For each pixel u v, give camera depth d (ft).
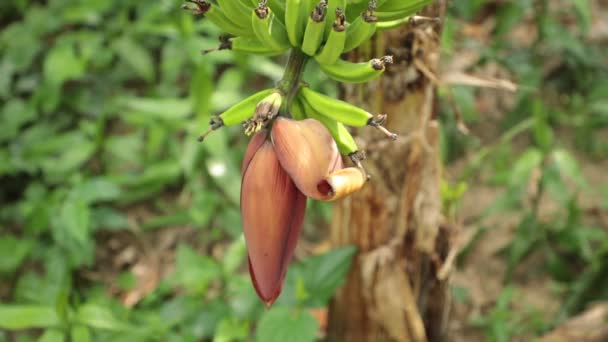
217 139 11.07
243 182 4.92
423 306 7.27
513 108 12.85
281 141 4.81
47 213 10.95
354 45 4.99
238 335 8.33
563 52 12.55
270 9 5.02
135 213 12.00
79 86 13.48
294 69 4.99
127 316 9.95
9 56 13.52
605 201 10.87
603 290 9.97
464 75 6.61
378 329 7.22
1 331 10.16
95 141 11.98
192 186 11.57
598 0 15.02
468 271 11.09
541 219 11.27
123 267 11.34
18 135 12.67
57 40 13.48
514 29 14.07
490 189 12.07
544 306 10.54
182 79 13.64
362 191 6.80
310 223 11.76
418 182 6.72
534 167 10.47
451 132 12.01
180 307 9.30
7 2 14.84
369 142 6.56
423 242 6.92
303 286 7.23
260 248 4.91
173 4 12.69
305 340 7.13
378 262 6.98
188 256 9.05
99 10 13.37
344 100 6.55
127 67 13.66
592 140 12.46
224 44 5.18
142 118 11.75
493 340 9.79
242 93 13.01
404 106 6.45
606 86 12.21
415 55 6.25
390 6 5.09
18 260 10.85
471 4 12.60
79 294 10.87
